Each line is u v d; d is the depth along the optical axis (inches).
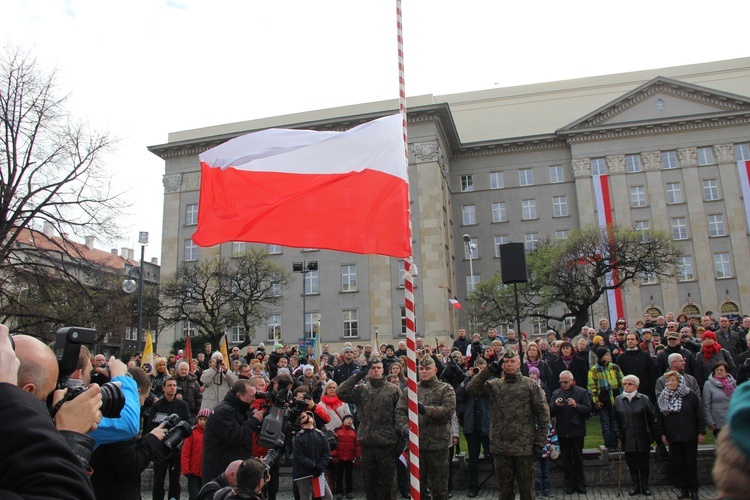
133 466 203.5
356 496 521.7
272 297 1790.1
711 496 445.7
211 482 268.8
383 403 375.6
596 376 550.6
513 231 2365.9
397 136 320.5
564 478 490.6
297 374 652.1
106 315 1274.6
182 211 2245.3
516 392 356.2
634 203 2250.2
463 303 2332.7
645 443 456.4
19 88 1004.6
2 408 81.9
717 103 2250.2
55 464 79.4
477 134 2605.8
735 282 2119.8
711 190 2209.6
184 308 1802.4
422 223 2020.2
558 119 2561.5
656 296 2138.3
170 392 458.3
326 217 315.3
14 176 1007.0
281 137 333.1
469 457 497.0
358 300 2037.4
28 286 1082.1
